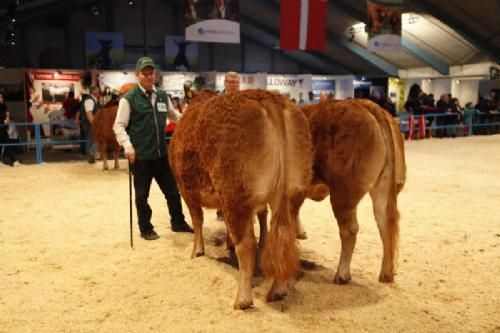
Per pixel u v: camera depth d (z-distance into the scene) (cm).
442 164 1067
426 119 1733
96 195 775
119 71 1582
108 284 403
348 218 389
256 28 2398
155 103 516
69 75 1525
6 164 1143
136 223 603
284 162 330
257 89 356
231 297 375
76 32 2203
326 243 514
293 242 332
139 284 402
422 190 789
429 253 475
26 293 385
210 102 364
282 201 332
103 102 1495
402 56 2272
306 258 466
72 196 768
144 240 531
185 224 568
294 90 1956
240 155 329
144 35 2347
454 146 1429
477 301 364
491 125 1839
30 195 777
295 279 403
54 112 1436
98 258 470
